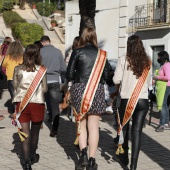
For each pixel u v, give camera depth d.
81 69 5.72
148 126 10.00
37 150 7.17
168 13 18.05
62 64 8.31
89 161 5.70
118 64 6.00
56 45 27.89
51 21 32.06
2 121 10.09
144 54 5.89
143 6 19.19
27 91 5.89
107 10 21.03
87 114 5.86
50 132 8.59
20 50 9.83
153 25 18.38
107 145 7.70
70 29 23.59
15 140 7.91
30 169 5.84
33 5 36.22
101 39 21.38
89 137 5.79
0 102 13.55
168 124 9.62
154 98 9.62
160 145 7.88
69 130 9.11
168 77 9.21
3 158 6.59
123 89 5.91
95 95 5.70
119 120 6.00
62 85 7.74
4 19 31.58
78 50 5.79
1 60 11.20
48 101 9.77
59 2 35.69
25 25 27.72
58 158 6.66
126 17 20.03
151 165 6.42
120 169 6.14
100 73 5.72
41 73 5.95
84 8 12.39
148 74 5.90
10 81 9.88
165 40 18.17
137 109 5.86
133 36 5.99
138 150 5.79
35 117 5.98
